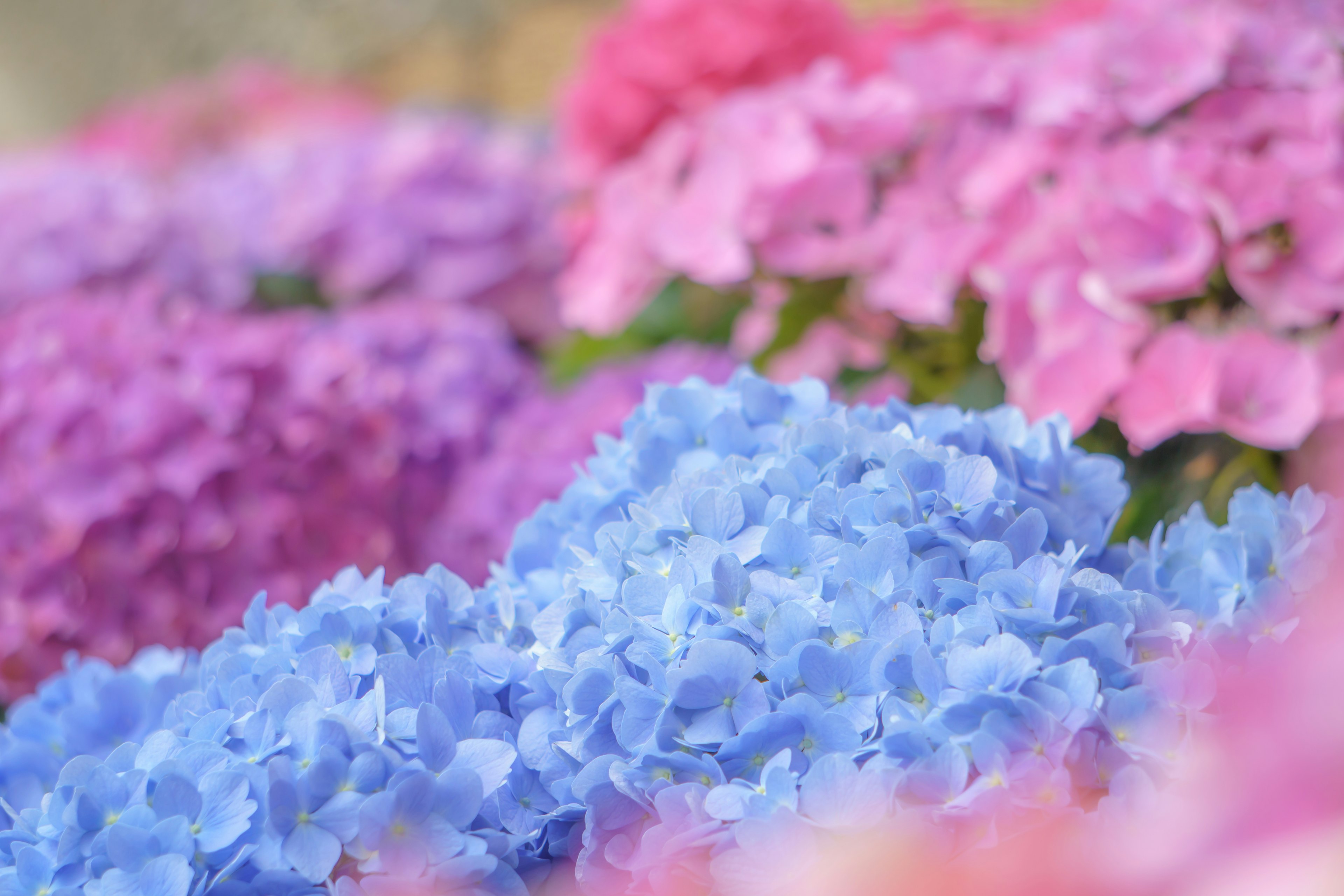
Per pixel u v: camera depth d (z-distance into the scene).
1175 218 1.07
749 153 1.30
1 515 1.24
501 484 1.42
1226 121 1.10
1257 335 1.06
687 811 0.85
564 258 2.18
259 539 1.30
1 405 1.29
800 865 0.81
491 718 0.88
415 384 1.53
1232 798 0.66
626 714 0.86
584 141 1.75
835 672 0.86
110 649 1.26
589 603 0.89
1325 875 0.60
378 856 0.84
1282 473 1.08
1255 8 1.15
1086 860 0.74
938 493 0.89
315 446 1.36
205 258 2.08
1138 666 0.86
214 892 0.84
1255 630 0.89
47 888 0.86
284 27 4.12
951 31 1.64
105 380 1.32
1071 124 1.13
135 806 0.85
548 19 3.47
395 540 1.44
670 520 0.90
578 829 0.88
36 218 2.02
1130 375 1.07
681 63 1.65
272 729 0.87
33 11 4.73
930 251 1.17
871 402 1.34
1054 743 0.83
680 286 1.75
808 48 1.66
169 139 3.65
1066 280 1.10
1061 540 0.93
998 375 1.21
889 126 1.26
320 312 2.16
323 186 2.12
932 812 0.82
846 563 0.87
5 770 0.97
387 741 0.87
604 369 1.59
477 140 2.40
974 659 0.85
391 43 3.85
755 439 0.95
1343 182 1.06
